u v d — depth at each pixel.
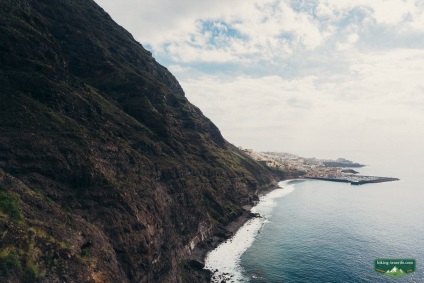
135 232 61.72
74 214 53.91
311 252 100.88
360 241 112.25
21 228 39.91
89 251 47.59
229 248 105.44
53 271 39.94
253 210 168.12
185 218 97.50
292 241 112.75
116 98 119.62
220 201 138.38
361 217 151.62
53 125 64.81
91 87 112.25
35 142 57.31
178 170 106.06
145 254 60.91
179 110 172.12
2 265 34.59
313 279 80.81
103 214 58.75
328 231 125.62
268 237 117.81
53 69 77.38
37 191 50.75
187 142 154.38
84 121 77.00
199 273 84.00
